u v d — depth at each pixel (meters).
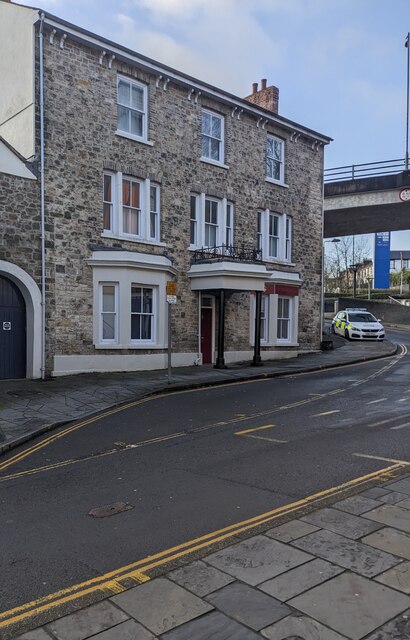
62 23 14.69
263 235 21.08
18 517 5.20
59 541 4.59
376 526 4.65
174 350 17.72
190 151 18.27
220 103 19.27
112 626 3.28
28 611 3.48
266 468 6.57
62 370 14.91
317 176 23.61
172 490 5.84
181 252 18.02
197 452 7.48
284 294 21.59
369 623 3.21
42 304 14.49
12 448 8.10
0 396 11.94
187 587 3.71
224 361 17.95
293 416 9.99
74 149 15.21
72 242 15.13
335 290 67.69
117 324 15.93
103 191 15.98
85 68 15.48
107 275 15.68
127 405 11.49
